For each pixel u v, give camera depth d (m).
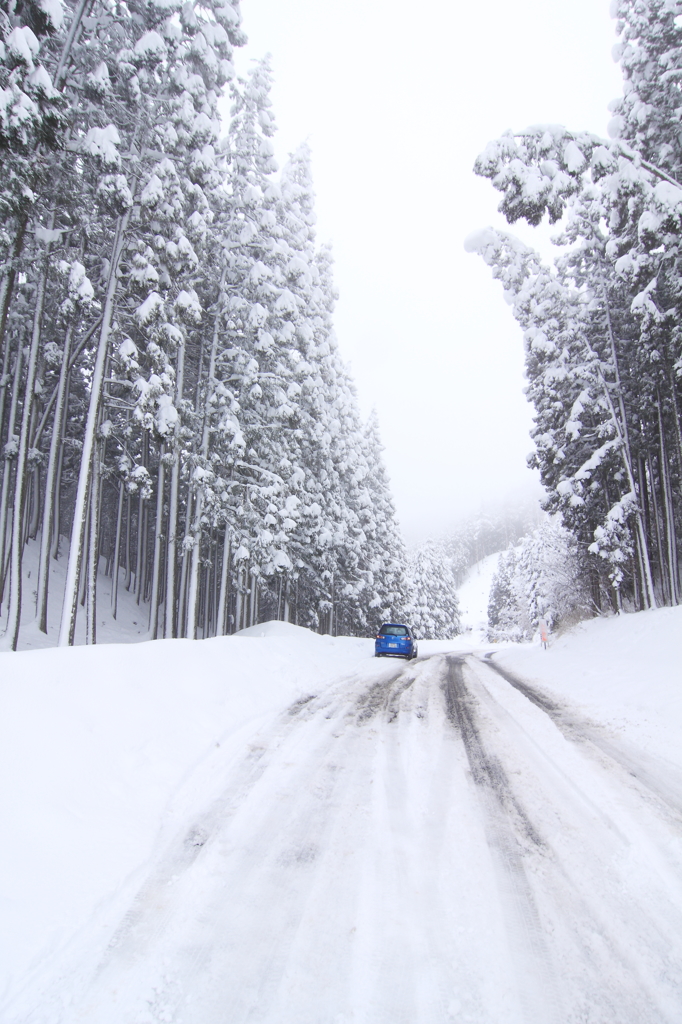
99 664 6.77
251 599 26.75
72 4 14.26
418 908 3.46
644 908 3.46
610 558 20.80
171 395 16.44
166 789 5.27
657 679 10.46
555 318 21.38
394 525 48.19
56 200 15.05
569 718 8.66
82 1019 2.53
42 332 19.16
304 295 23.41
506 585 91.19
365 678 13.77
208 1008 2.62
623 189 11.40
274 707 9.20
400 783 5.66
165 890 3.65
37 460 20.52
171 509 18.00
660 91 15.98
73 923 3.23
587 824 4.66
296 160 24.83
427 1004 2.65
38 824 4.07
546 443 23.03
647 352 18.27
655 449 22.06
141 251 14.71
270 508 19.33
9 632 14.39
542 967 2.92
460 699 10.57
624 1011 2.60
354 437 33.88
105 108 14.75
